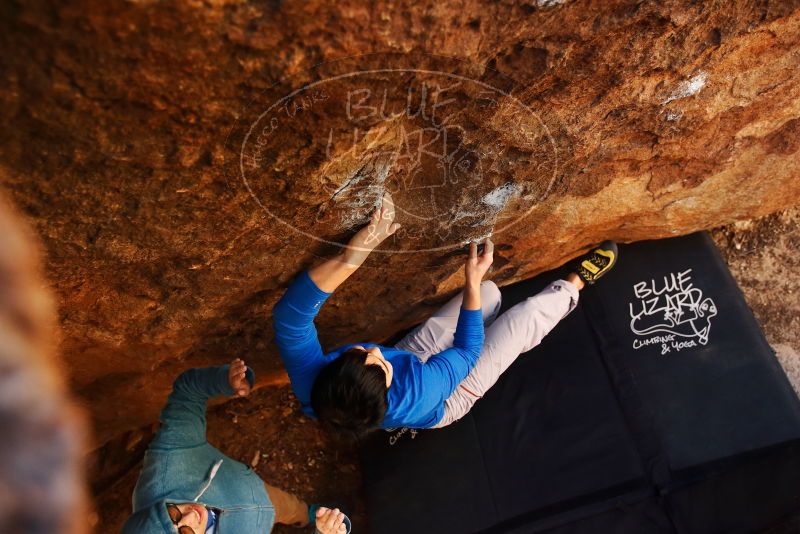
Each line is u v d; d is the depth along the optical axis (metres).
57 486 0.27
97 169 1.32
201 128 1.29
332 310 2.56
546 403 2.73
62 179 1.31
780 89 2.02
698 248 2.87
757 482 2.38
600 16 1.45
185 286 1.93
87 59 1.07
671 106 1.92
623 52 1.59
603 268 2.70
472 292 2.24
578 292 2.71
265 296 2.20
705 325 2.72
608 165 2.13
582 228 2.49
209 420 3.31
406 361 2.19
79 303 1.82
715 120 2.08
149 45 1.08
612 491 2.51
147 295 1.91
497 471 2.68
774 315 3.09
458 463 2.73
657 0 1.46
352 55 1.24
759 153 2.36
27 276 0.33
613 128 1.92
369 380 1.87
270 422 3.31
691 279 2.81
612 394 2.68
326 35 1.18
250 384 2.17
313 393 1.93
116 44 1.06
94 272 1.68
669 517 2.40
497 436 2.73
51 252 1.52
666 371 2.66
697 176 2.38
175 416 2.17
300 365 2.09
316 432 3.29
